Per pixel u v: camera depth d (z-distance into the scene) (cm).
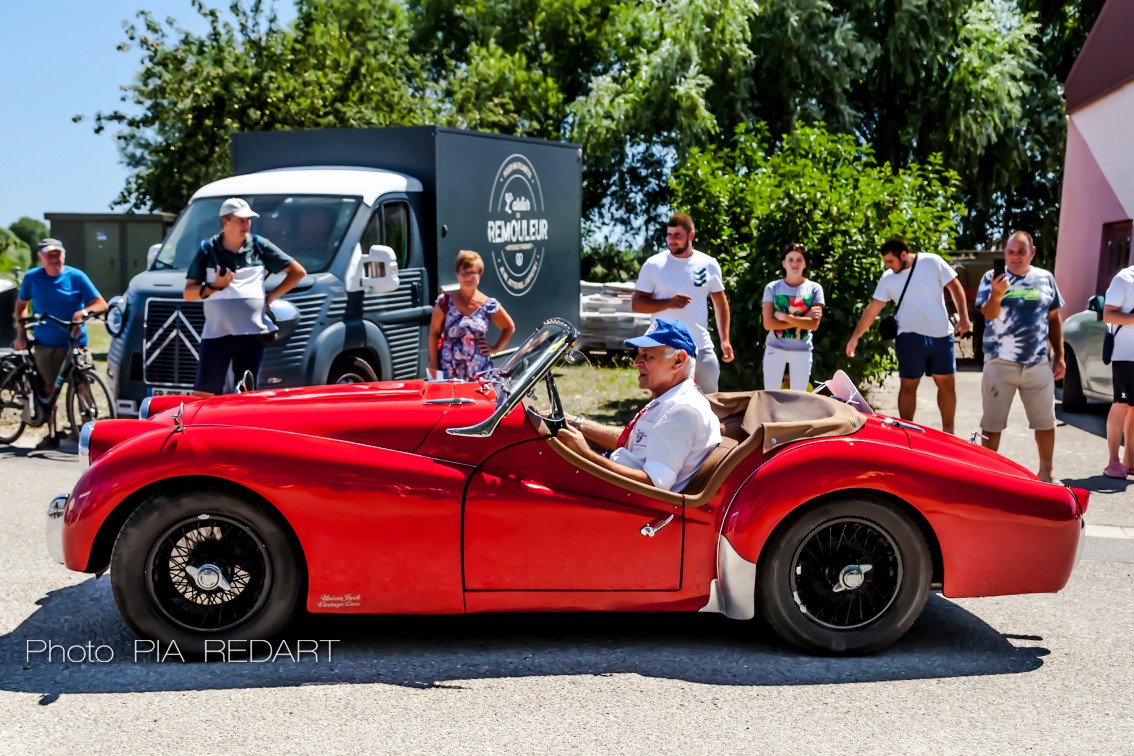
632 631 507
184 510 446
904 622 472
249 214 749
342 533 451
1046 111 2633
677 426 468
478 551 457
